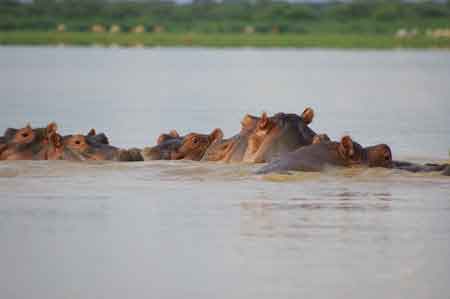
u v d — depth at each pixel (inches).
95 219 1936.5
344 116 4291.3
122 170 2458.2
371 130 3671.3
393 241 1755.7
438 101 5191.9
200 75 7352.4
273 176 2325.3
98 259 1663.4
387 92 5846.5
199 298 1476.4
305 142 2460.6
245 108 4702.3
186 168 2464.3
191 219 1931.6
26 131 2600.9
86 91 5757.9
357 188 2218.3
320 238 1775.3
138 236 1798.7
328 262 1632.6
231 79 6973.4
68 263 1643.7
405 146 3154.5
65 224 1889.8
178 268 1612.9
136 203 2080.5
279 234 1806.1
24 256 1680.6
